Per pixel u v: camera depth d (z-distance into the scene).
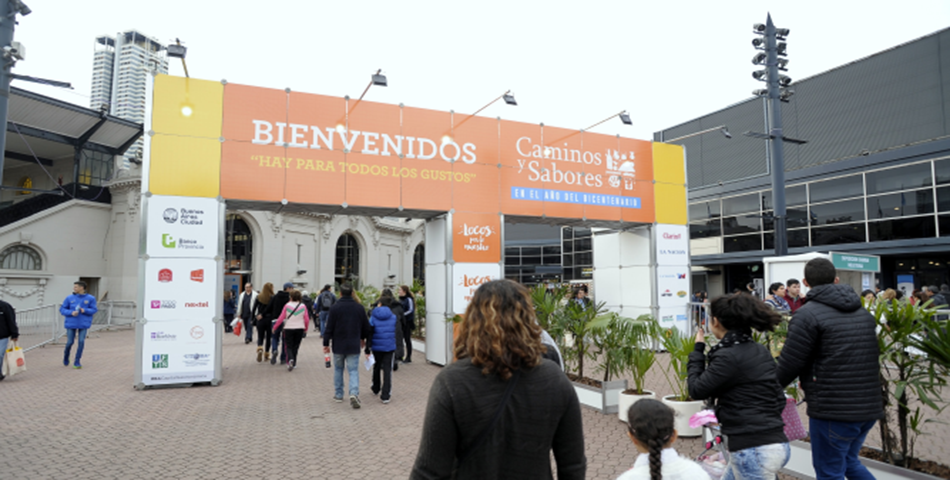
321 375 9.84
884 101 23.27
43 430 6.11
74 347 14.21
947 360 3.98
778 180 12.87
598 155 12.52
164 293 8.66
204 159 9.04
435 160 10.82
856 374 3.09
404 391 8.44
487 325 1.73
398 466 4.98
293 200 9.57
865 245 21.94
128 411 7.02
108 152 25.52
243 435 5.95
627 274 13.76
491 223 11.22
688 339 6.12
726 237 28.42
